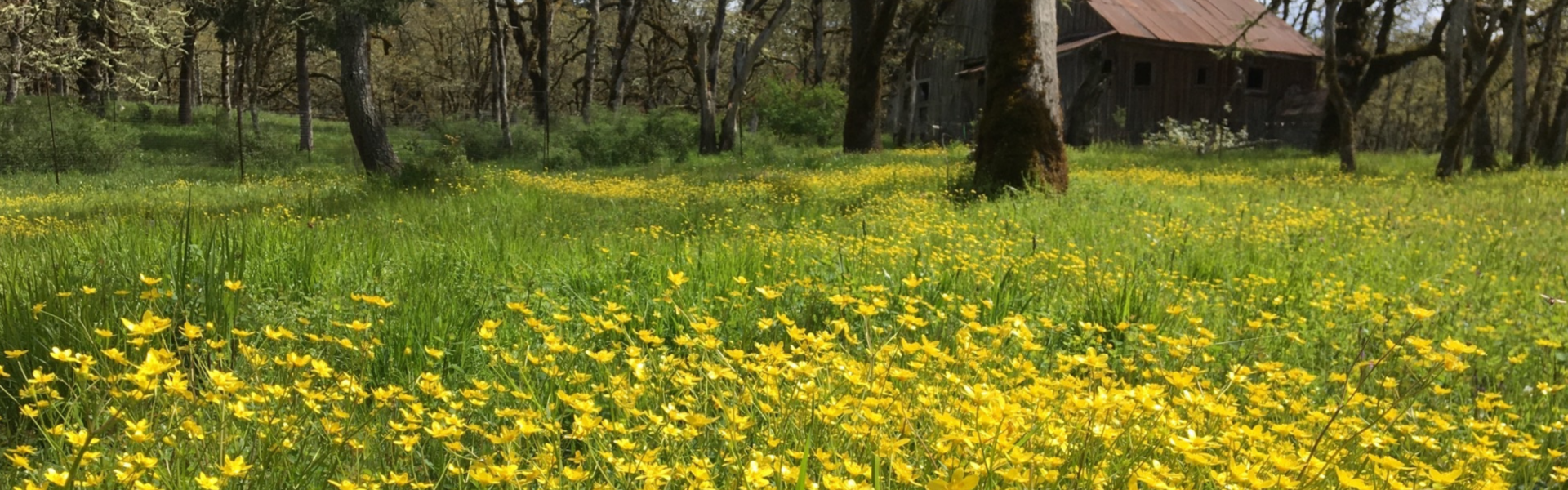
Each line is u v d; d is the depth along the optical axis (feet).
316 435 7.87
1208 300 18.33
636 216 32.17
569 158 89.45
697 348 11.42
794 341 12.78
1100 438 6.95
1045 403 7.67
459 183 46.06
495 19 97.55
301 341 11.40
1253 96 116.78
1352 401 8.37
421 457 7.84
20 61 88.99
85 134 80.59
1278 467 6.39
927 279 15.96
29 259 16.67
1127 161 74.28
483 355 11.20
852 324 13.88
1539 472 9.46
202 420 7.86
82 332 10.48
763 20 130.21
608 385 9.23
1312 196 42.39
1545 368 13.20
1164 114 111.86
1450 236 29.09
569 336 11.89
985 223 29.60
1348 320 15.76
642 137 92.22
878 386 7.86
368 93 71.36
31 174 75.31
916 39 115.85
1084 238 26.63
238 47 92.94
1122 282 17.75
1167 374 8.61
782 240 24.08
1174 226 29.09
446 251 19.36
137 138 101.09
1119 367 12.67
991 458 6.11
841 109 123.44
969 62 124.06
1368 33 117.08
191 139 107.96
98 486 6.26
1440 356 9.81
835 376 8.66
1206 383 9.71
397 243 21.45
